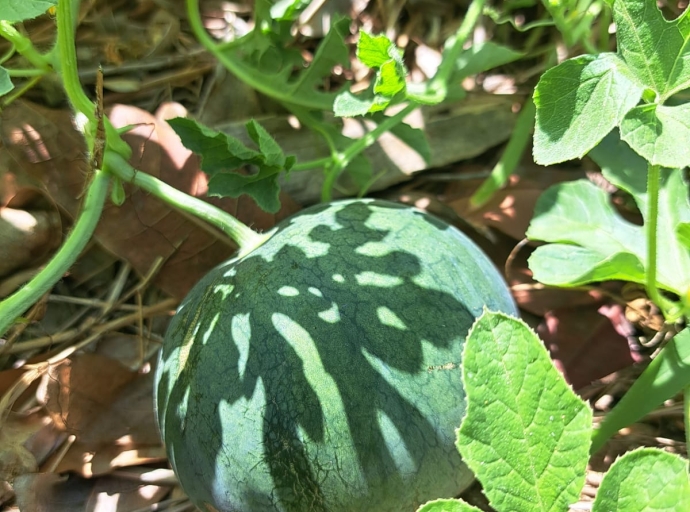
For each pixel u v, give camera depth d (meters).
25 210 0.65
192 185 0.64
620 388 0.61
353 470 0.42
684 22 0.33
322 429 0.42
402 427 0.42
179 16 0.80
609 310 0.63
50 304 0.67
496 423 0.32
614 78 0.33
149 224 0.63
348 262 0.46
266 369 0.43
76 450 0.59
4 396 0.60
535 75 0.76
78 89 0.52
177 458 0.46
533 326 0.64
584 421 0.32
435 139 0.73
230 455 0.43
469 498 0.54
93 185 0.53
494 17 0.68
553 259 0.55
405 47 0.81
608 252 0.55
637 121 0.33
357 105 0.46
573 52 0.73
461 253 0.49
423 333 0.44
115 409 0.60
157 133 0.65
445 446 0.43
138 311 0.67
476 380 0.32
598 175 0.71
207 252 0.65
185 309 0.49
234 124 0.72
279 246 0.48
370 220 0.49
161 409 0.47
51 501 0.57
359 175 0.67
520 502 0.32
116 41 0.77
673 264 0.53
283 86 0.67
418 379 0.43
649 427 0.59
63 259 0.51
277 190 0.54
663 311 0.52
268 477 0.42
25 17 0.38
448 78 0.61
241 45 0.68
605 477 0.32
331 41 0.63
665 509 0.32
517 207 0.68
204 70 0.77
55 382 0.59
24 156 0.64
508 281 0.66
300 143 0.71
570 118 0.33
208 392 0.44
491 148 0.75
